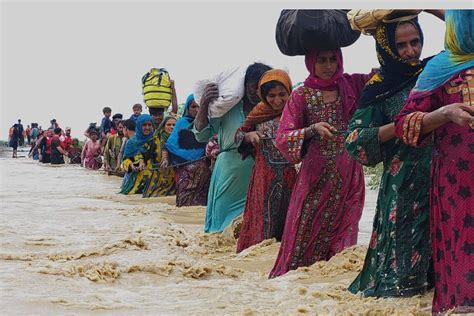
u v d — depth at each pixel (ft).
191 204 56.03
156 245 36.32
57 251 34.40
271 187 37.27
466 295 20.66
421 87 21.79
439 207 21.56
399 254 23.44
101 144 131.34
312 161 31.48
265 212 37.32
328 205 31.53
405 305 22.59
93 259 32.22
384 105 24.13
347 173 31.53
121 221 46.75
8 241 36.70
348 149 24.21
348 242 31.40
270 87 37.45
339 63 31.99
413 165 23.25
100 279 27.78
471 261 20.76
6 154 229.25
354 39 31.81
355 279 25.35
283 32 31.99
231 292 25.96
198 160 55.67
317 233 31.50
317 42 31.22
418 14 24.06
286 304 24.00
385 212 23.84
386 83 24.11
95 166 131.64
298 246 31.45
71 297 24.77
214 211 42.63
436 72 21.57
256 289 26.81
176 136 56.80
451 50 21.43
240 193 42.42
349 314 21.99
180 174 56.18
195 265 30.22
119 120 108.47
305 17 31.14
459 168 21.12
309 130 30.86
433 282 23.61
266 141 37.40
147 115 70.69
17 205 57.57
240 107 41.39
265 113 37.83
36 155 189.37
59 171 122.01
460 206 21.06
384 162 23.91
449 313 20.66
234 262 34.71
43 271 28.27
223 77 40.91
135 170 69.56
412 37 23.93
